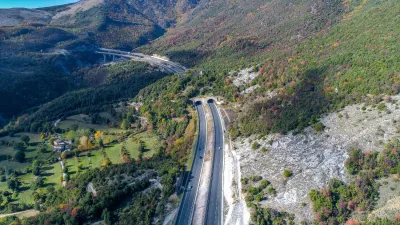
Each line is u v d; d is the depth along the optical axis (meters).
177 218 124.12
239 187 130.25
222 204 129.88
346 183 110.31
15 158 192.88
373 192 103.12
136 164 163.12
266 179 126.56
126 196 136.25
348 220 97.81
